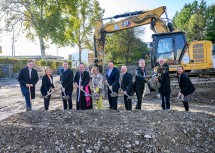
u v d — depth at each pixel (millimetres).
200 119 6340
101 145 5008
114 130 5293
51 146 5105
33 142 5258
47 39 36156
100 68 15219
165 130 5473
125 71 8234
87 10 37188
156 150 4934
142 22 15055
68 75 8406
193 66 14016
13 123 6043
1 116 9422
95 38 15664
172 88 13352
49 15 35938
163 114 6594
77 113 6605
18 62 35438
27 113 6605
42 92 8477
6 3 35219
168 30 14859
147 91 12039
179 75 8359
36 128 5512
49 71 8469
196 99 12102
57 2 36500
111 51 48906
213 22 54938
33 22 36219
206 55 14023
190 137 5633
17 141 5328
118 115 6480
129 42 48656
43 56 38188
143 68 8430
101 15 37469
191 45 14086
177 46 14125
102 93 8336
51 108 10586
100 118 6258
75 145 5055
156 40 14289
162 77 8352
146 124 5742
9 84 22703
